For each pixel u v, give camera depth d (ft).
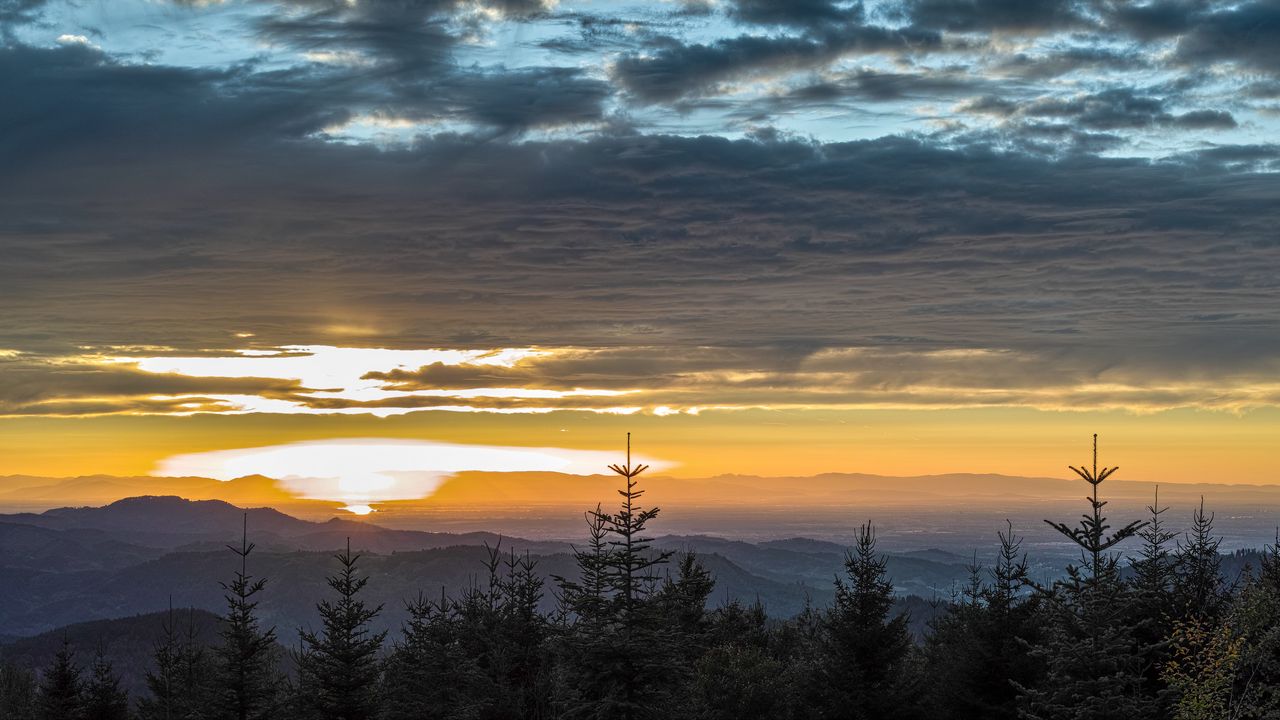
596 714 118.52
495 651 162.81
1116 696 92.07
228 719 170.40
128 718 213.05
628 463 122.93
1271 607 91.15
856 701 139.23
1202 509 127.75
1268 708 90.27
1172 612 111.34
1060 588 98.84
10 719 224.33
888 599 144.56
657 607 123.85
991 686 132.67
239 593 177.47
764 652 186.39
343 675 158.92
